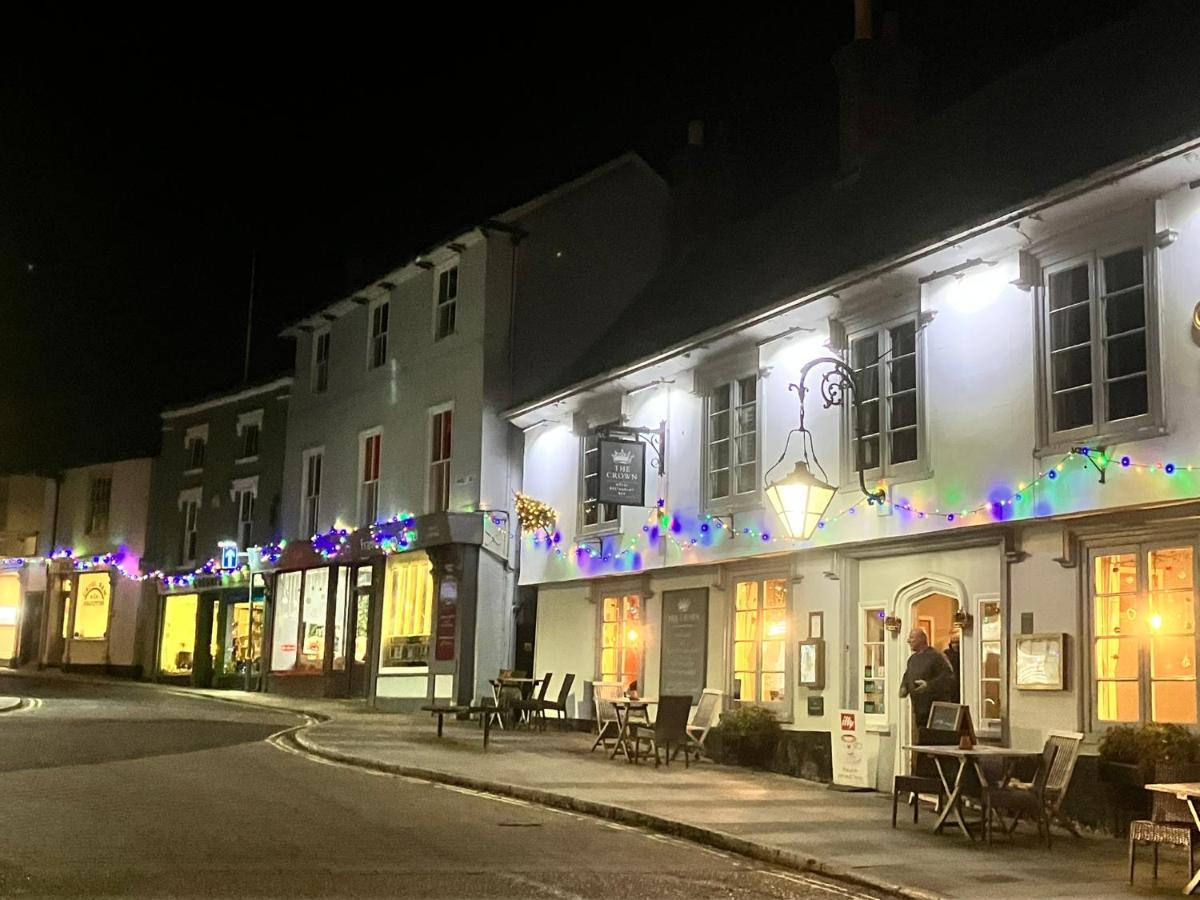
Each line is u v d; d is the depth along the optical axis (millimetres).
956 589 13898
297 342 31641
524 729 20766
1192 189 11562
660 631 19094
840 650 15367
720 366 18219
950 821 11766
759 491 17109
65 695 26953
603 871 9281
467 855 9625
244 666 31938
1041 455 12797
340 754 15891
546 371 24406
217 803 11617
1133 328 12078
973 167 15883
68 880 8117
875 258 14492
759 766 16297
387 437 27031
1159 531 11633
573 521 21750
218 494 34625
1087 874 9617
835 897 8859
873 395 15305
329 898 7938
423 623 24922
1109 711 11969
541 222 24719
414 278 26922
